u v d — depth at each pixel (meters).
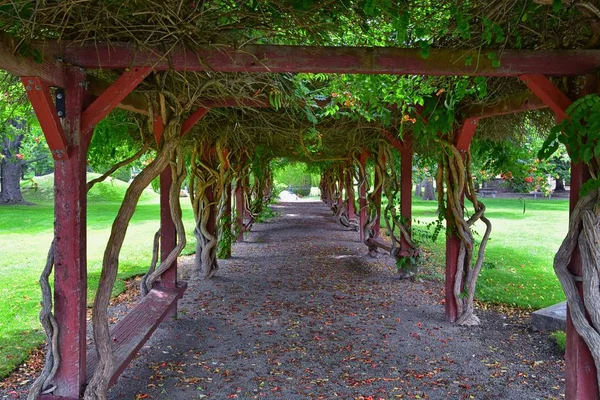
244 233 11.78
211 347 4.02
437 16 2.52
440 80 3.55
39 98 2.21
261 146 8.32
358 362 3.70
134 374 3.44
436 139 4.54
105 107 2.47
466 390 3.20
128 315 3.71
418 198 28.17
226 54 2.48
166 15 2.28
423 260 8.10
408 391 3.18
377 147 7.69
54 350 2.48
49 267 2.50
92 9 2.23
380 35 2.87
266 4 2.32
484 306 5.34
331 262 8.27
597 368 2.53
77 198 2.47
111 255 2.65
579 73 2.59
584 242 2.52
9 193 20.56
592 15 2.37
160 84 3.07
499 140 5.32
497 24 2.36
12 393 3.09
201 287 6.34
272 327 4.59
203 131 6.11
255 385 3.27
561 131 2.36
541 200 24.50
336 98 4.15
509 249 9.51
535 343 4.12
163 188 4.69
